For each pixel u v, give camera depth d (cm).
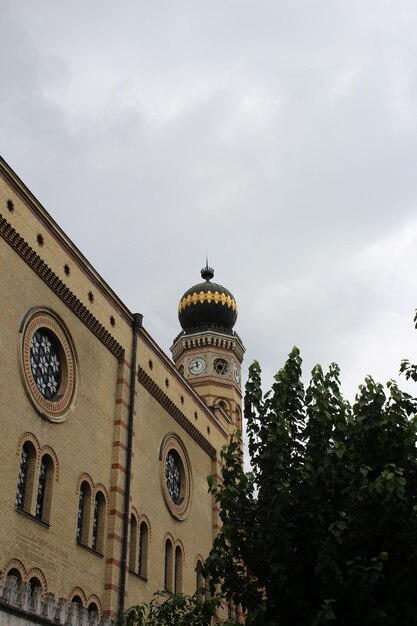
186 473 4103
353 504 1492
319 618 1361
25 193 2869
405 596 1420
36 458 2702
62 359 3048
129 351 3584
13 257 2780
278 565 1504
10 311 2703
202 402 4484
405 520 1457
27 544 2545
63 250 3111
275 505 1551
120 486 3244
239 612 4241
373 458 1616
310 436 1695
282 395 1752
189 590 3847
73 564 2802
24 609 1995
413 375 1708
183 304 6556
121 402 3409
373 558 1398
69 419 2978
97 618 2319
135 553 3325
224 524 1672
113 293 3497
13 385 2645
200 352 6206
